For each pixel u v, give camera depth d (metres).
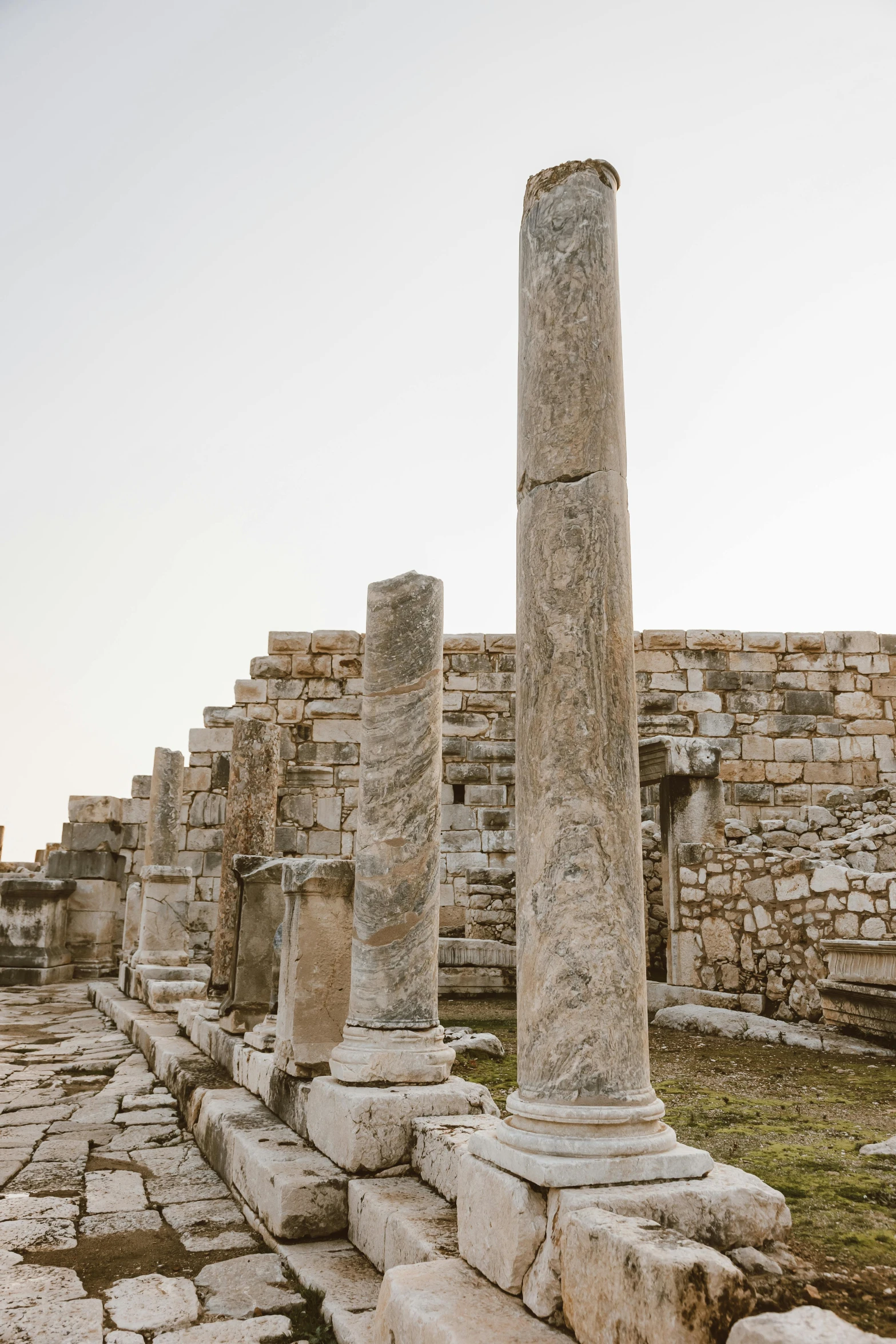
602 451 3.69
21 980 16.91
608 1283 2.59
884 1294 2.61
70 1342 3.32
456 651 16.91
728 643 16.84
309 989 5.59
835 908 9.61
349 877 5.83
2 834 25.02
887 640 16.88
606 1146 3.05
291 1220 4.20
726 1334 2.35
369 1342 3.19
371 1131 4.43
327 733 17.03
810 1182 3.91
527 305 3.97
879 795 15.20
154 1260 4.14
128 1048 9.97
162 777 14.50
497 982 12.95
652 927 13.94
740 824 14.83
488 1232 3.18
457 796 16.31
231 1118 5.55
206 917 16.92
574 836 3.37
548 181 4.01
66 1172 5.47
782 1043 8.52
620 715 3.50
